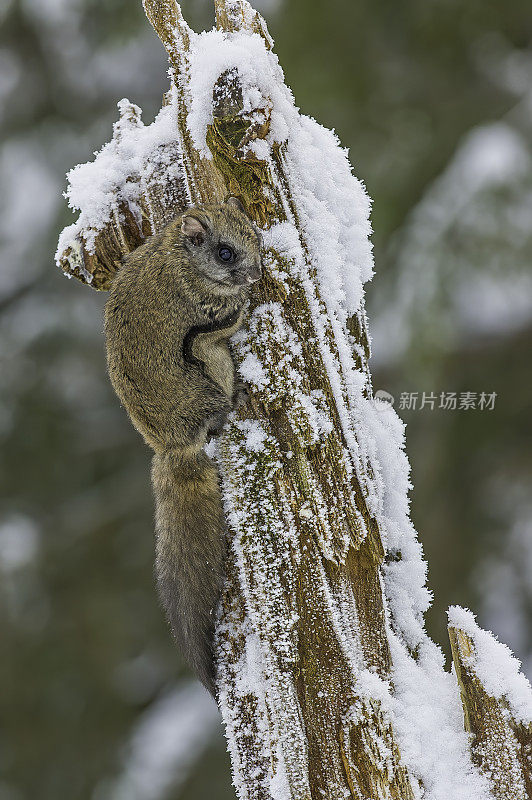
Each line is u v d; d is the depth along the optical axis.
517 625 15.56
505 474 15.24
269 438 5.19
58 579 15.88
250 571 5.14
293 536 5.10
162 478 5.73
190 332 5.66
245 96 5.01
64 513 16.41
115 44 15.90
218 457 5.42
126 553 16.11
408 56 14.28
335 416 5.20
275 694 5.02
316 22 13.98
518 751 5.14
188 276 5.66
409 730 5.09
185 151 5.42
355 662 5.03
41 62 17.25
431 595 5.75
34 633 15.52
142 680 16.47
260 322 5.25
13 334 16.83
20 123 17.50
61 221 16.94
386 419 5.88
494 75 14.46
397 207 14.08
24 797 14.99
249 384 5.25
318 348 5.22
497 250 12.97
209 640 5.36
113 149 6.07
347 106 14.16
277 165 5.23
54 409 16.48
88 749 15.34
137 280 5.94
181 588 5.46
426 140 14.18
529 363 14.95
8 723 15.17
